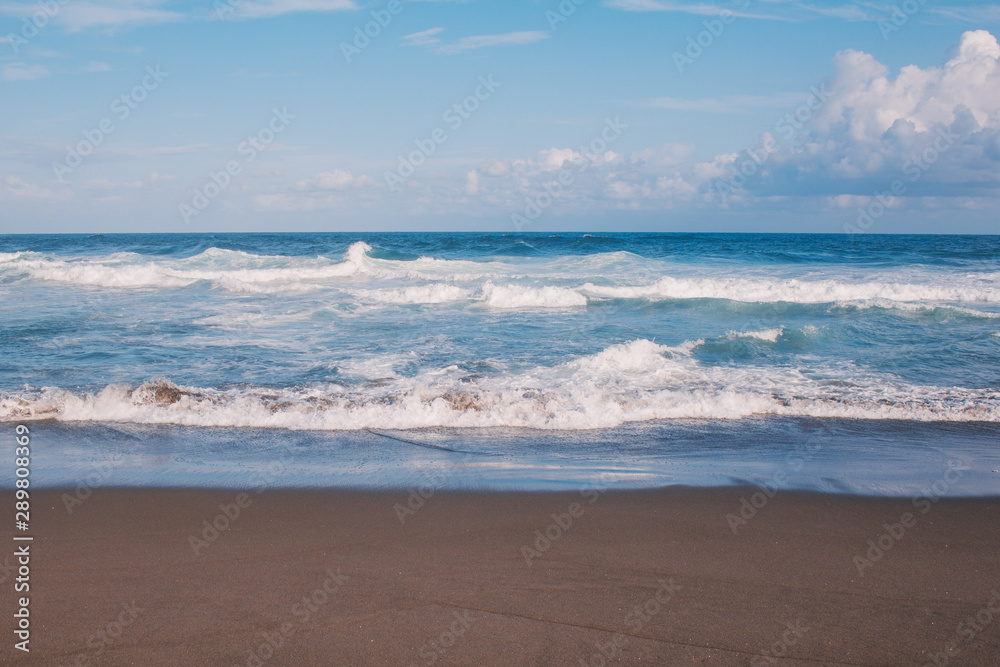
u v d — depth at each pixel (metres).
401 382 8.27
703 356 9.77
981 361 9.39
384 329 12.06
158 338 11.12
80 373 8.70
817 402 7.42
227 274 20.95
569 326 12.38
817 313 13.59
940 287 16.31
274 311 14.09
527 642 2.98
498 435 6.48
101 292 17.08
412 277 21.28
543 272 22.83
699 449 6.07
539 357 9.71
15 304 14.90
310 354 9.91
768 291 16.27
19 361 9.34
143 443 6.16
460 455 5.87
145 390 7.37
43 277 19.53
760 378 8.52
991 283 17.88
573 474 5.35
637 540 4.07
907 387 8.06
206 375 8.64
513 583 3.52
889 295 16.05
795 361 9.48
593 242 43.06
